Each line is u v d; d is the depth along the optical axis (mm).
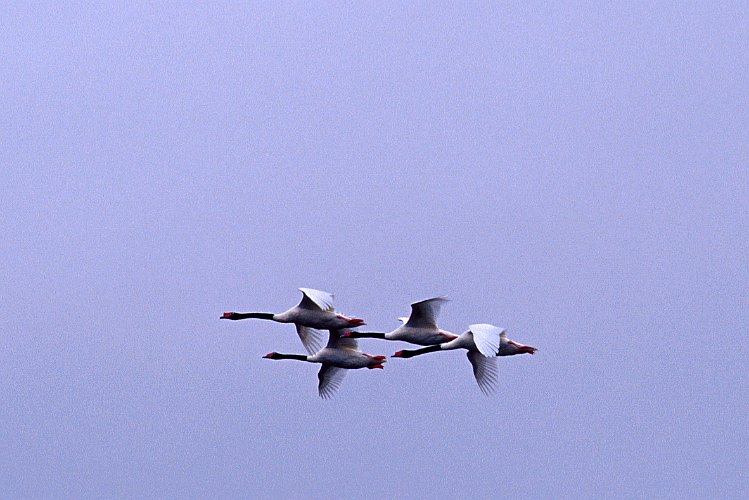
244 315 54281
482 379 52750
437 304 52688
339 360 55062
